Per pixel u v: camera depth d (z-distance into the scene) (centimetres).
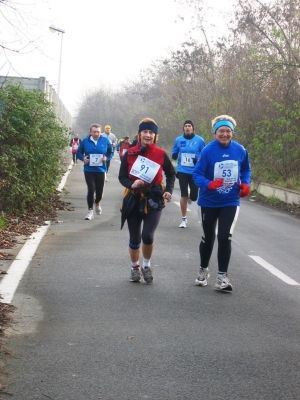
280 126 1986
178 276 769
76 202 1550
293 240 1092
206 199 698
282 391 430
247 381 446
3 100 1186
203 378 449
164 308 625
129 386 431
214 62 2930
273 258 910
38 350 494
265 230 1209
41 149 1294
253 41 2297
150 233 710
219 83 2692
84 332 542
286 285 740
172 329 558
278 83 2047
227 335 546
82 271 778
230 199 695
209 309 626
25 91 1254
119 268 802
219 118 697
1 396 408
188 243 999
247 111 2231
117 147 2777
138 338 530
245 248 988
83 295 664
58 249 917
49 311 601
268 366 475
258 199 1920
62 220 1227
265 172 2086
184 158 1166
